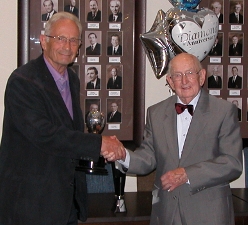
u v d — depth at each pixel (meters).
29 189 2.04
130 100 2.97
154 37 2.72
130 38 2.93
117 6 2.90
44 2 2.82
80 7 2.87
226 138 2.10
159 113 2.25
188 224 2.07
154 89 3.02
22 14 2.80
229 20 3.02
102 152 2.14
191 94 2.12
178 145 2.16
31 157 2.07
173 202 2.12
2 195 2.08
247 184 2.99
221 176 2.04
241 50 3.04
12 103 2.05
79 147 2.05
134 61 2.95
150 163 2.26
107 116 2.97
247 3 3.02
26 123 2.03
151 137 2.29
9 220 2.05
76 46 2.20
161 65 2.76
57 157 2.09
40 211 2.04
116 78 2.95
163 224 2.14
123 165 2.27
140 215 2.39
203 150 2.10
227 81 3.05
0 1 2.82
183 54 2.17
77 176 2.24
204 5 2.99
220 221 2.06
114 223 2.37
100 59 2.93
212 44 2.79
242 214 2.44
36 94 2.06
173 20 2.68
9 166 2.09
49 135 2.02
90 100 2.94
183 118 2.19
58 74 2.22
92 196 2.80
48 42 2.17
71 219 2.25
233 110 2.14
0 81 2.86
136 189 3.09
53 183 2.07
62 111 2.11
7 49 2.85
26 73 2.09
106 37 2.91
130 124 2.99
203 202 2.08
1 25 2.83
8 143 2.11
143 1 2.90
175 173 2.04
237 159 2.08
